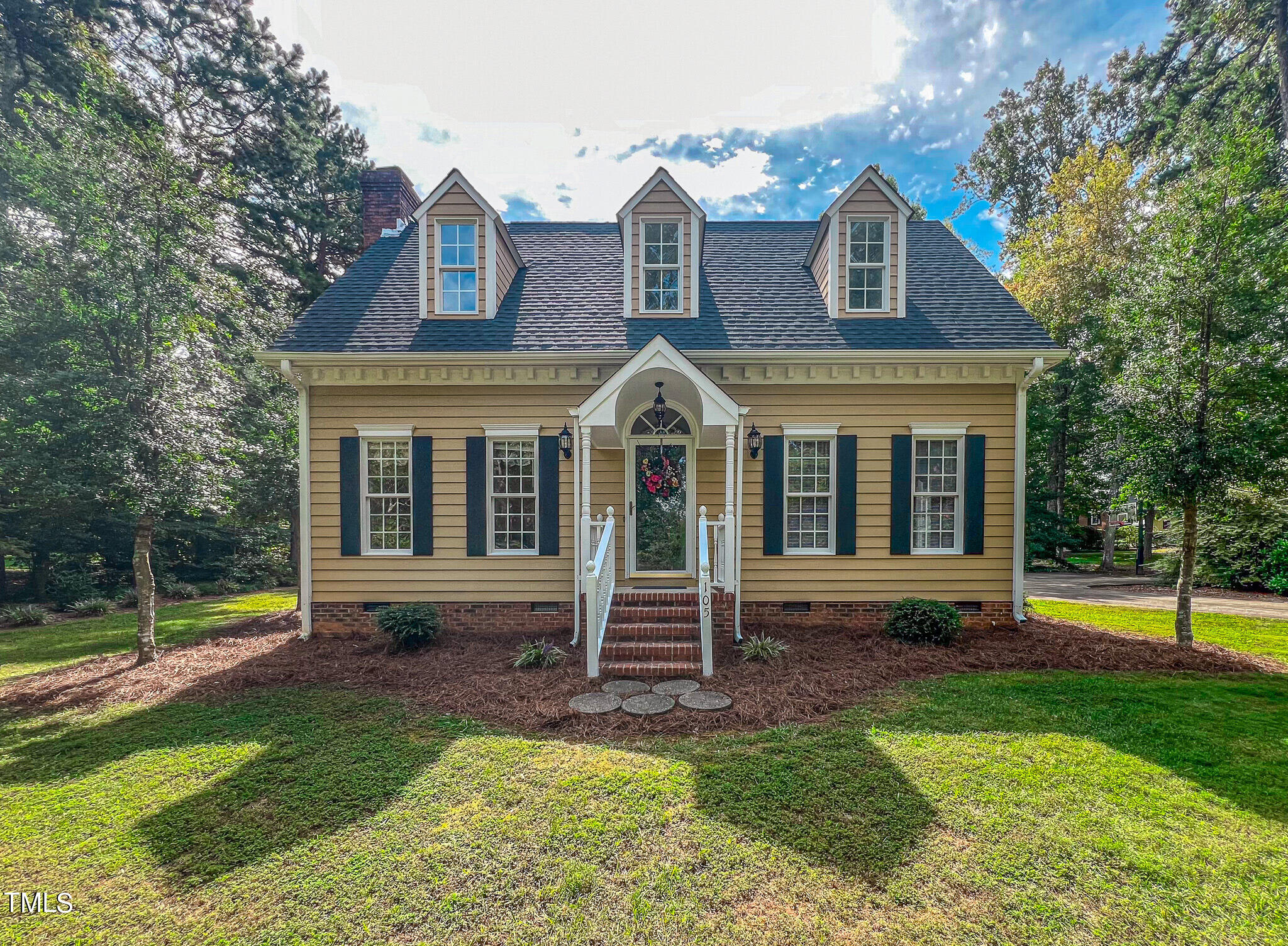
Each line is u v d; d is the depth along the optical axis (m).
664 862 3.25
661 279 9.07
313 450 8.48
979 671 6.70
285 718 5.52
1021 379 8.35
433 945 2.68
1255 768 4.31
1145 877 3.11
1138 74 20.66
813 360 8.20
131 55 16.16
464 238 8.97
